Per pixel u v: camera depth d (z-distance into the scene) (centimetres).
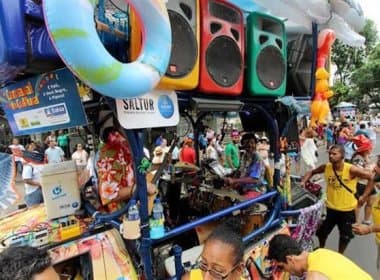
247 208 339
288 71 353
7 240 198
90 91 203
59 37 138
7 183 247
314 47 345
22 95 219
